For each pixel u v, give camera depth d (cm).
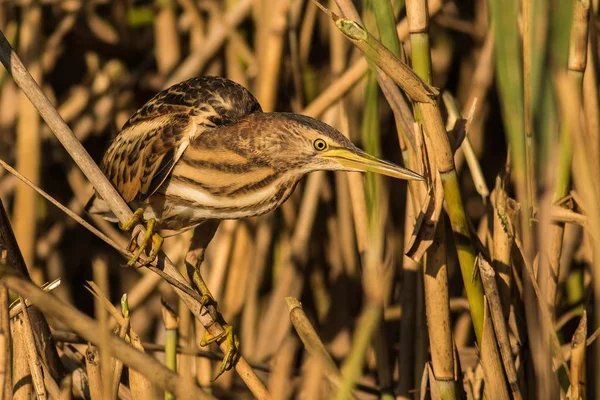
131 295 942
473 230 630
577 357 608
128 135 777
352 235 964
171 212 765
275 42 891
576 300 805
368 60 595
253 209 751
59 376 652
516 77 423
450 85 1103
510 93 426
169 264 642
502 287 653
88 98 1063
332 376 515
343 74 877
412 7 562
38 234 1048
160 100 778
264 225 965
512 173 763
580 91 587
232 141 734
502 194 643
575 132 441
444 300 609
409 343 732
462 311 908
